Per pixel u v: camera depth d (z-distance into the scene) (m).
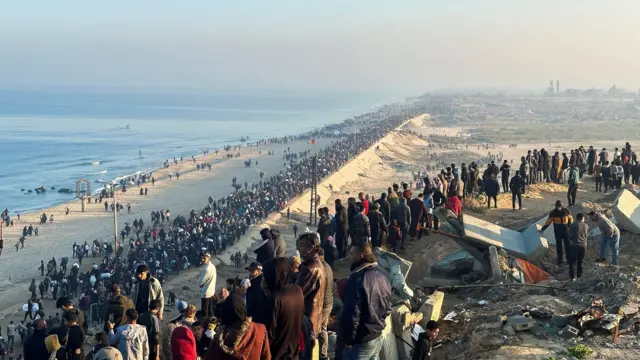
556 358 12.79
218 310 8.20
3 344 39.56
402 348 14.73
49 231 84.56
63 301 12.91
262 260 15.10
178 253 59.06
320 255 11.73
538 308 15.76
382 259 19.00
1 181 138.75
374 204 24.42
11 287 58.81
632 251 23.59
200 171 143.38
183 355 10.67
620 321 14.59
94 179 141.12
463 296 20.20
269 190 100.75
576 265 22.58
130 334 11.88
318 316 11.18
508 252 22.91
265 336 8.13
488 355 13.45
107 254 62.12
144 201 107.19
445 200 29.02
